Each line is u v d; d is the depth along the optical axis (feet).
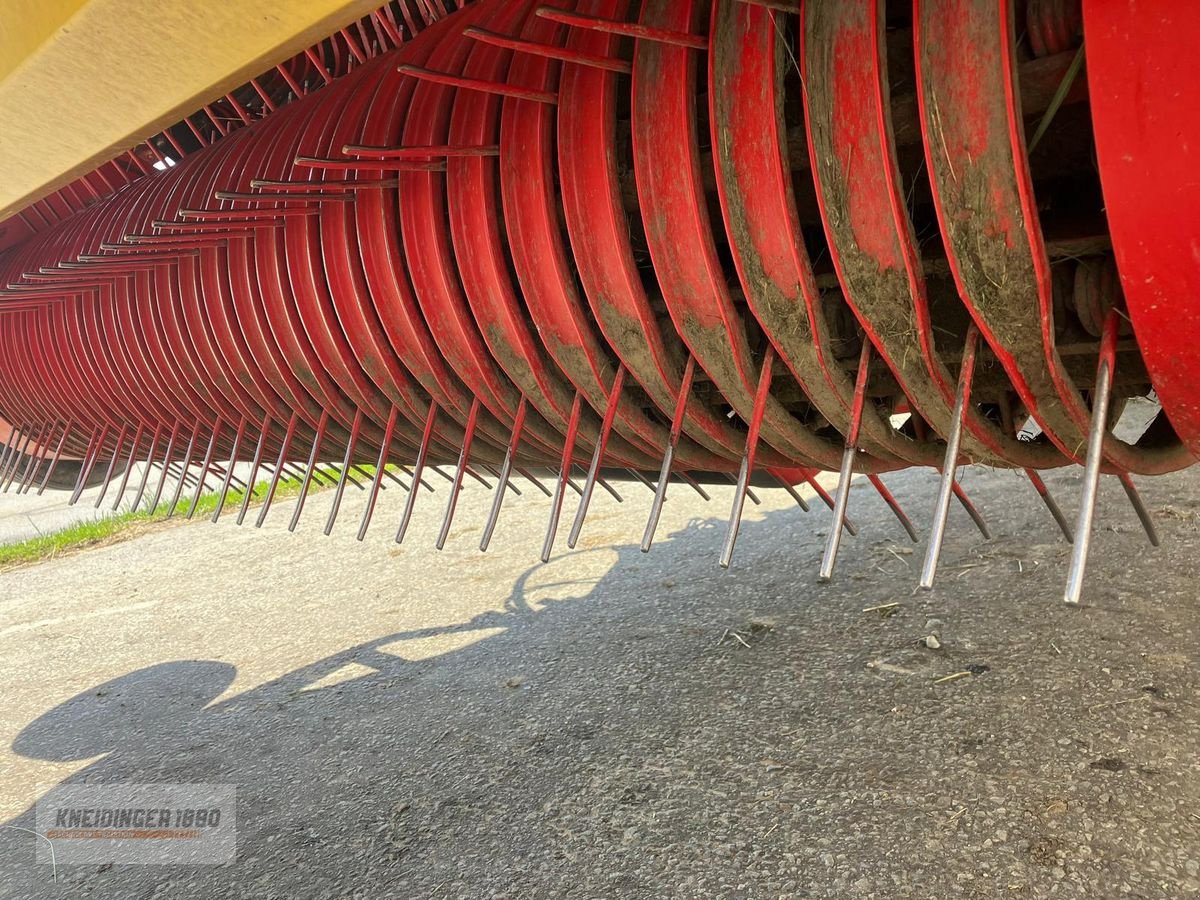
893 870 7.09
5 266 12.53
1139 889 6.33
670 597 14.64
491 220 6.12
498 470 10.67
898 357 4.73
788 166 4.47
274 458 11.68
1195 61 2.98
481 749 10.66
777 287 4.86
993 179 3.76
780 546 16.05
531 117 5.76
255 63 4.14
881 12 3.94
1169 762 7.57
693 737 9.85
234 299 8.61
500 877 8.15
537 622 14.78
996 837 7.16
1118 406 5.78
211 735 12.69
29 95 4.28
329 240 7.42
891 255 4.31
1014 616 10.95
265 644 16.38
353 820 9.66
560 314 6.02
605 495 22.75
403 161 6.41
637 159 5.08
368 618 16.72
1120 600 10.71
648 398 7.14
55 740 13.48
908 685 9.88
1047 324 3.84
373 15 8.43
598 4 5.33
